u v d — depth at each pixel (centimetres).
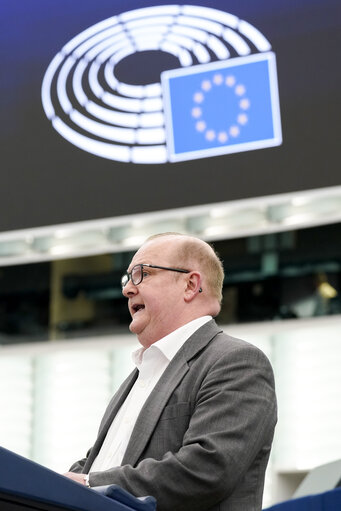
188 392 310
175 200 682
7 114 730
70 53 723
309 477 503
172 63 694
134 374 352
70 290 841
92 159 707
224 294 805
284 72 668
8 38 739
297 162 657
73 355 845
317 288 785
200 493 279
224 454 282
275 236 799
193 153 682
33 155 721
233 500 291
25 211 716
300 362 782
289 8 675
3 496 179
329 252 785
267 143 665
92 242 766
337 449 753
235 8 685
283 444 767
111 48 713
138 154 695
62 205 709
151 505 211
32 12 738
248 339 797
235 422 292
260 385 305
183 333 337
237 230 743
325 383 771
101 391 833
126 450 305
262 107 669
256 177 664
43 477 185
